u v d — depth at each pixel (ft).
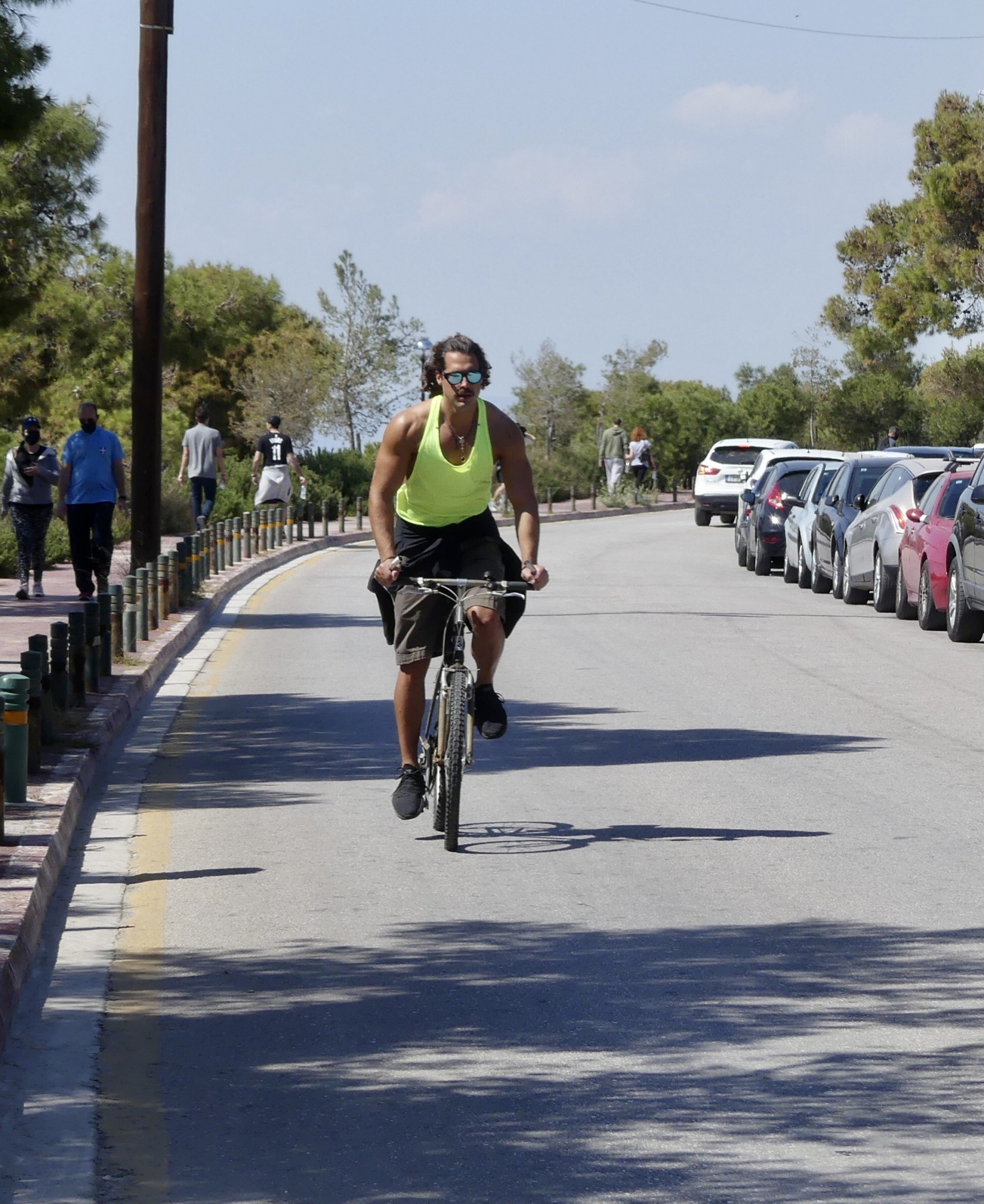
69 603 102.89
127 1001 31.78
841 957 34.09
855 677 77.51
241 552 146.41
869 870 41.27
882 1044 29.12
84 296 180.34
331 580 133.49
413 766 44.01
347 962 34.04
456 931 36.06
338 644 89.92
